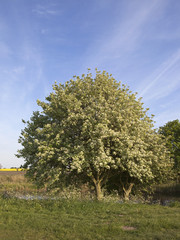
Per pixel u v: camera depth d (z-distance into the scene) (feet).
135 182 86.38
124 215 41.73
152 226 32.45
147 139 73.67
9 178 155.84
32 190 116.06
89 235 28.22
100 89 68.64
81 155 55.42
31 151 64.28
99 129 57.47
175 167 104.78
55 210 44.16
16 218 36.86
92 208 46.42
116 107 65.46
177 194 108.17
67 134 62.59
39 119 68.59
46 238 27.17
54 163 64.75
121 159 61.46
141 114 73.67
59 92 67.21
